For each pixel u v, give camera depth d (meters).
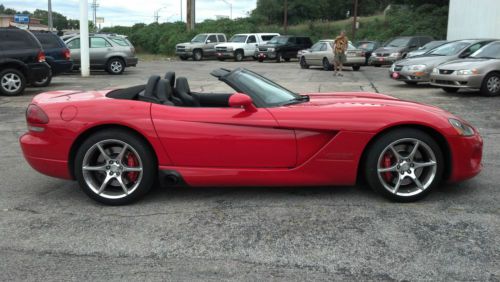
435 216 3.88
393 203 4.18
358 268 3.04
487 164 5.48
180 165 4.09
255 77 4.61
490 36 20.31
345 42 18.52
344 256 3.21
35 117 4.17
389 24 42.06
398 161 4.10
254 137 4.01
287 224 3.76
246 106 4.03
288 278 2.93
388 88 13.80
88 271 3.03
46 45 14.78
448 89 12.56
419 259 3.15
